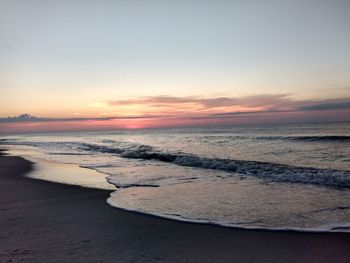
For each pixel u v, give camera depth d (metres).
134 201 7.29
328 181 9.10
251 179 10.00
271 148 20.22
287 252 4.29
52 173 12.09
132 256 4.21
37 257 4.17
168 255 4.24
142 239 4.87
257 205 6.71
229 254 4.26
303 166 12.35
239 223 5.55
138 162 15.21
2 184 9.95
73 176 11.21
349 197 7.29
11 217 6.17
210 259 4.11
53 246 4.58
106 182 9.87
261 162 12.80
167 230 5.28
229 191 8.20
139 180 10.06
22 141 44.38
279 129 54.81
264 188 8.53
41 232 5.23
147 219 5.91
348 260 3.97
